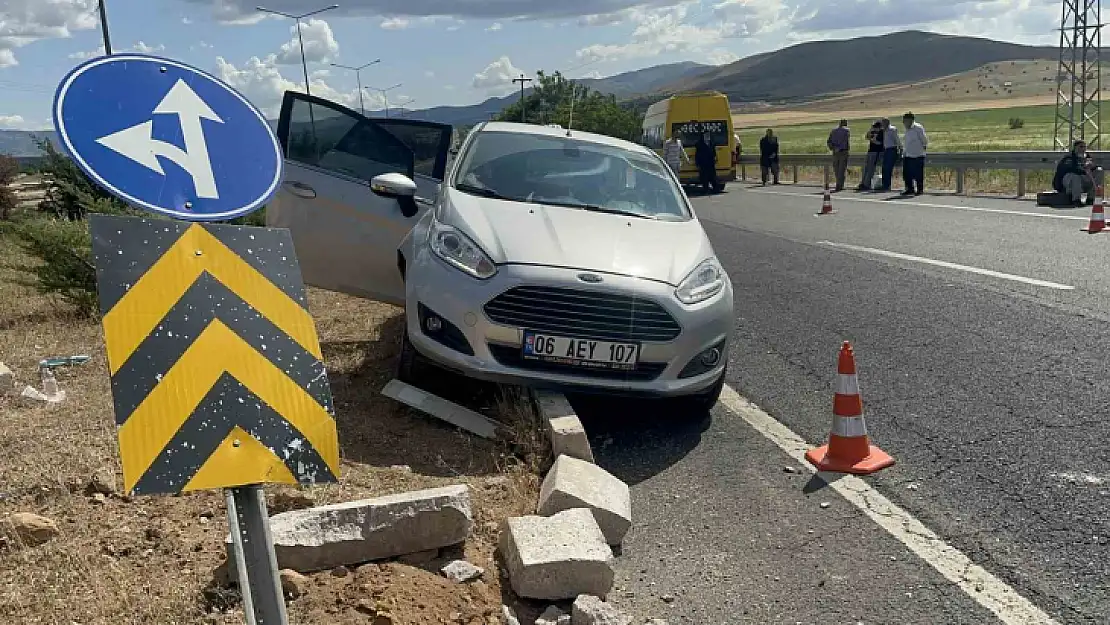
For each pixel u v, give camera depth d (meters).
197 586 3.37
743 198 23.19
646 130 34.91
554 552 3.55
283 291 2.42
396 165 7.37
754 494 4.59
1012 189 19.81
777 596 3.61
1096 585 3.56
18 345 7.84
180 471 2.13
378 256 7.12
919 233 12.98
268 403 2.29
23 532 3.70
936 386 6.03
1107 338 6.79
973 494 4.42
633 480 4.86
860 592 3.61
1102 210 12.05
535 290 5.17
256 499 2.27
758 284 9.84
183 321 2.24
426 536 3.71
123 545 3.70
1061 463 4.69
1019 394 5.75
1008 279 9.08
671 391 5.31
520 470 4.73
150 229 2.27
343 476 4.54
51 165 14.05
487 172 6.50
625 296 5.18
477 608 3.39
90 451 4.71
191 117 2.41
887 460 4.86
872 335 7.40
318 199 7.08
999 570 3.71
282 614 2.29
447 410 5.43
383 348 7.44
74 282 9.34
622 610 3.54
